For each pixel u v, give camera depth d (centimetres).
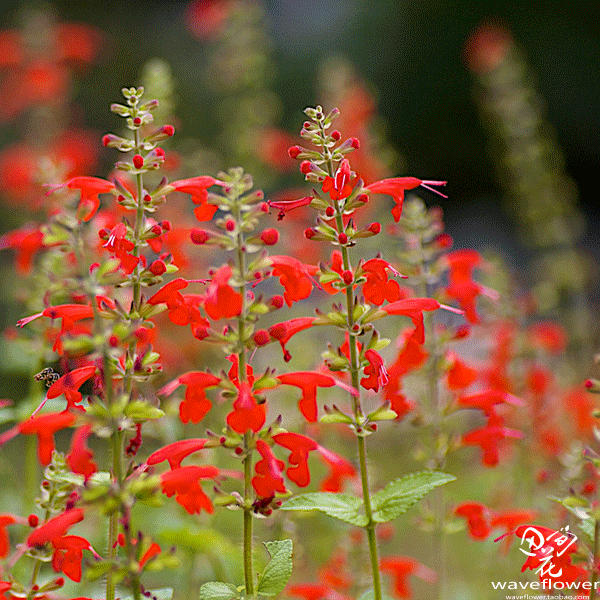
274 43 762
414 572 208
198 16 336
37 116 345
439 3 796
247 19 321
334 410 196
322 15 804
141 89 196
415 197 207
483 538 205
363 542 209
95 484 193
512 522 204
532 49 775
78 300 195
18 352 219
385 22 800
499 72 316
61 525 190
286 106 738
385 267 196
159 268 194
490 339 219
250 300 194
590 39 773
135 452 194
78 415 190
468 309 206
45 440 192
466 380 207
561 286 298
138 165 195
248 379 194
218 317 192
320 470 247
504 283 218
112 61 707
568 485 202
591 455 196
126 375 193
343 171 195
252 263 193
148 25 742
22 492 224
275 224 302
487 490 234
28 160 312
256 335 193
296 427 223
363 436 195
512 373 219
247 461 193
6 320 322
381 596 195
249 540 193
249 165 308
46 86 347
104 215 203
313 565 222
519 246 570
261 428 193
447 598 221
